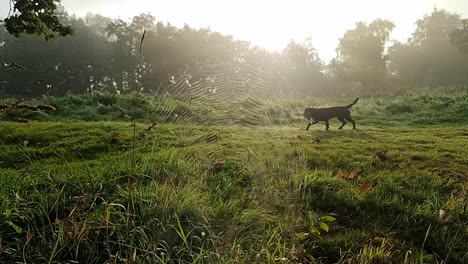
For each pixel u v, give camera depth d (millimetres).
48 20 11875
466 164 5391
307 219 3336
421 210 3635
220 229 3057
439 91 22641
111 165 4664
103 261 2756
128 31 47562
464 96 16125
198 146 5531
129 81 47875
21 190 3604
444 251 3102
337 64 49031
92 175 3977
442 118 12203
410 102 15891
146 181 3984
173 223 3033
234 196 3797
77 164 4809
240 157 4977
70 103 14977
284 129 7855
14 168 5004
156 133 6746
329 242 3092
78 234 2771
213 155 5125
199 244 2865
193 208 3242
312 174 4398
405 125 11312
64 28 12211
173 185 3631
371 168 5016
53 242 2795
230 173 4531
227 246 2740
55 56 48469
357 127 10039
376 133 8484
